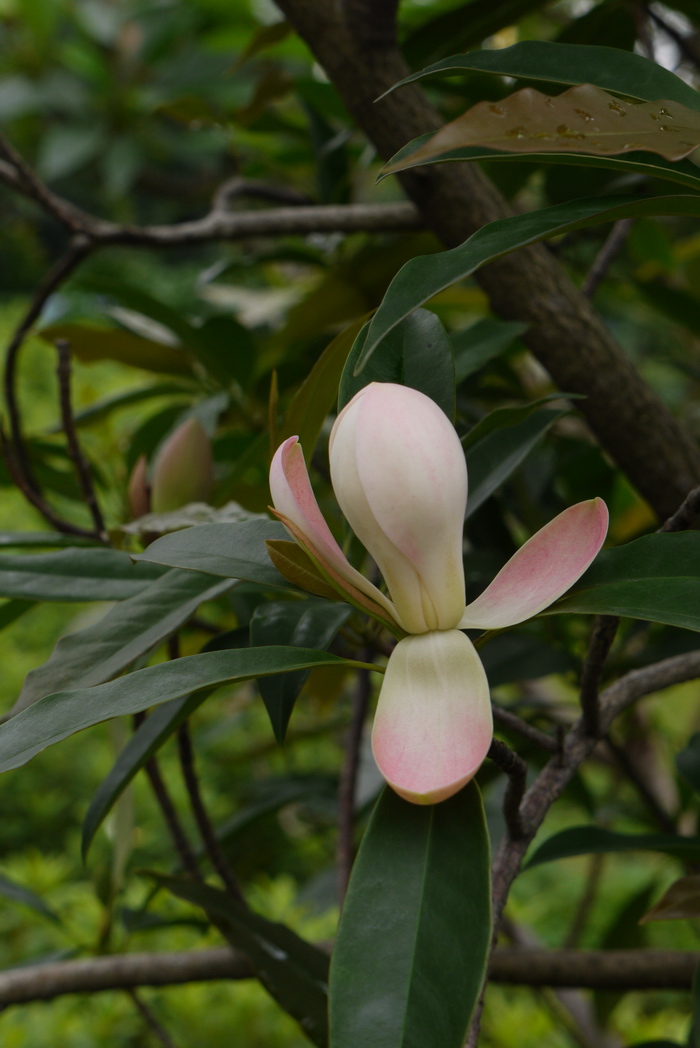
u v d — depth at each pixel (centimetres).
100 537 125
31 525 357
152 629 112
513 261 129
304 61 240
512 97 100
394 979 100
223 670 103
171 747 317
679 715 285
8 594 115
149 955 140
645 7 163
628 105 101
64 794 408
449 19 148
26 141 453
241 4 286
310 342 181
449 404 109
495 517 142
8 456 126
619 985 131
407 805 102
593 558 104
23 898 165
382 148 131
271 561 107
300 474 103
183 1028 217
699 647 138
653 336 309
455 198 128
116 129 398
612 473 174
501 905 106
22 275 691
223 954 138
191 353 173
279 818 216
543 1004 209
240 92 338
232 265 186
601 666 109
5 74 410
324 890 213
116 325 179
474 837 101
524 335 131
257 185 209
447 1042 99
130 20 385
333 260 193
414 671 103
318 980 121
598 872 204
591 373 130
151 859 321
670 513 136
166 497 126
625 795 236
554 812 335
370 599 104
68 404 124
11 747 102
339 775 202
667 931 360
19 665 388
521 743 162
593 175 154
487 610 104
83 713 102
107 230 153
